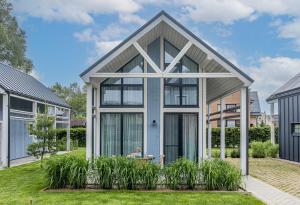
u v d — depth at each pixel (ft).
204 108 45.98
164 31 44.09
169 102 46.47
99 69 39.34
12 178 41.27
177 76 39.34
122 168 32.48
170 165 33.68
